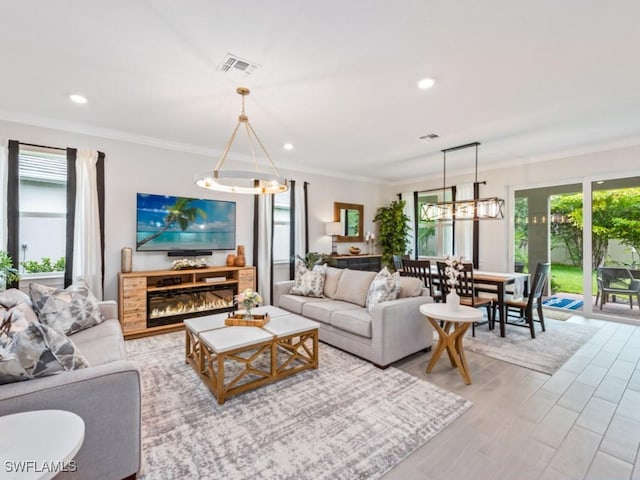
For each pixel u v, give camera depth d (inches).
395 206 268.8
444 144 175.6
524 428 79.0
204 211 185.2
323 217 247.0
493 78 102.4
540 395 95.6
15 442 39.1
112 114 133.9
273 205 213.6
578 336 151.9
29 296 103.6
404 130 152.3
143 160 167.2
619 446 72.3
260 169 212.4
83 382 53.9
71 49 87.1
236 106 124.6
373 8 70.8
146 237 165.9
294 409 87.4
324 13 72.6
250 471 64.5
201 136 163.3
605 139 165.9
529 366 117.0
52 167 144.3
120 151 160.4
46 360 53.6
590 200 183.6
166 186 174.4
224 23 76.2
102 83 106.6
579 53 88.1
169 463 66.6
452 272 115.3
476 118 136.6
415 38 81.9
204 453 69.8
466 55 89.4
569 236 198.1
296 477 62.9
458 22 75.7
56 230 145.3
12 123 135.0
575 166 184.9
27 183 139.0
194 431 77.6
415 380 105.5
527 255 214.4
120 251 160.2
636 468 65.2
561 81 104.3
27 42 84.0
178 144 175.5
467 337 151.1
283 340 109.9
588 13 72.3
